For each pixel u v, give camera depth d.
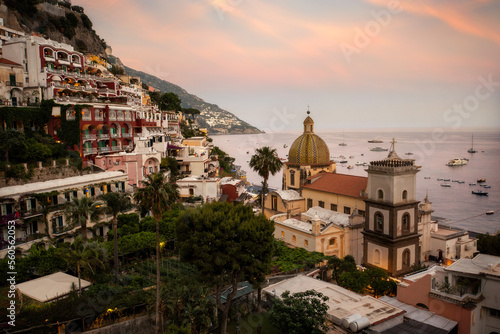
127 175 62.62
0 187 46.34
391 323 36.41
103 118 72.62
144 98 129.38
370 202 57.22
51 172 53.91
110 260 48.31
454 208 149.38
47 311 32.31
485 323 37.09
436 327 35.50
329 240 59.94
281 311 36.16
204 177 82.81
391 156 57.62
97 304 35.03
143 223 55.41
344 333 35.31
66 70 79.81
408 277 44.50
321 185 79.44
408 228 55.88
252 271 38.47
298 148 89.69
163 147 91.62
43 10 116.94
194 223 38.97
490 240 58.03
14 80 70.50
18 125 63.75
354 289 45.56
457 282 38.88
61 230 48.31
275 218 71.19
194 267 48.94
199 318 34.66
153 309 36.88
